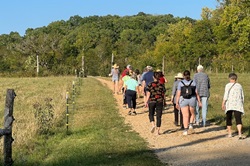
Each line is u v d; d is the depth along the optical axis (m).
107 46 82.69
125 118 17.22
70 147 11.71
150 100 13.52
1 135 9.20
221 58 63.66
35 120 14.74
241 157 9.84
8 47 83.31
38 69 65.75
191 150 10.85
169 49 84.69
